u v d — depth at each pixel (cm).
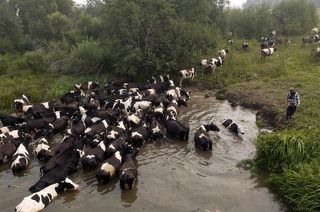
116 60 2300
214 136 1479
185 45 2273
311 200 961
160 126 1518
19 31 3631
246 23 3875
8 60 2908
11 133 1421
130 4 2170
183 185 1116
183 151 1354
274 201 1043
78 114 1639
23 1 4050
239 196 1062
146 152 1347
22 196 1066
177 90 1920
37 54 2656
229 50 2952
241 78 2269
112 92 1989
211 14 3045
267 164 1193
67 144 1323
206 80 2258
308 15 4212
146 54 2206
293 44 3372
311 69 2377
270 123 1605
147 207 1009
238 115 1727
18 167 1205
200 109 1814
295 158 1137
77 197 1061
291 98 1494
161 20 2262
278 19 4256
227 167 1229
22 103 1814
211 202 1030
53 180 1105
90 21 3155
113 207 1010
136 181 1141
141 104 1717
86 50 2395
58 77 2389
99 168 1156
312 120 1502
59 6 4150
